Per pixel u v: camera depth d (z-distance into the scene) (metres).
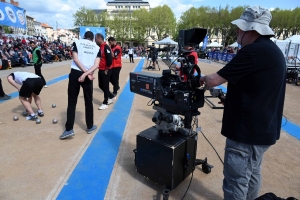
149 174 2.33
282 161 3.07
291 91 8.41
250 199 1.91
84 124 4.25
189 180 2.58
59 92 6.97
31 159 2.93
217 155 3.18
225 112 1.63
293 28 42.12
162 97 2.09
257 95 1.44
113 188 2.40
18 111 4.96
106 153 3.14
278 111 1.64
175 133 2.32
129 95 6.79
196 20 45.78
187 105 1.87
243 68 1.43
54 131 3.88
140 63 19.09
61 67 14.66
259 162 1.71
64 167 2.77
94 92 7.17
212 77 1.61
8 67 12.93
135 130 4.01
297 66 10.84
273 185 2.52
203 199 2.27
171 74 2.13
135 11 57.81
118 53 6.01
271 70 1.41
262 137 1.49
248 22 1.54
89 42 3.46
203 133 3.98
